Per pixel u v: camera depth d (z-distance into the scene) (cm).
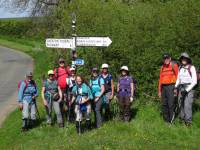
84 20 1972
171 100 1491
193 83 1469
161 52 1717
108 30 1869
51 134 1518
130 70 1753
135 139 1334
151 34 1784
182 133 1418
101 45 1606
